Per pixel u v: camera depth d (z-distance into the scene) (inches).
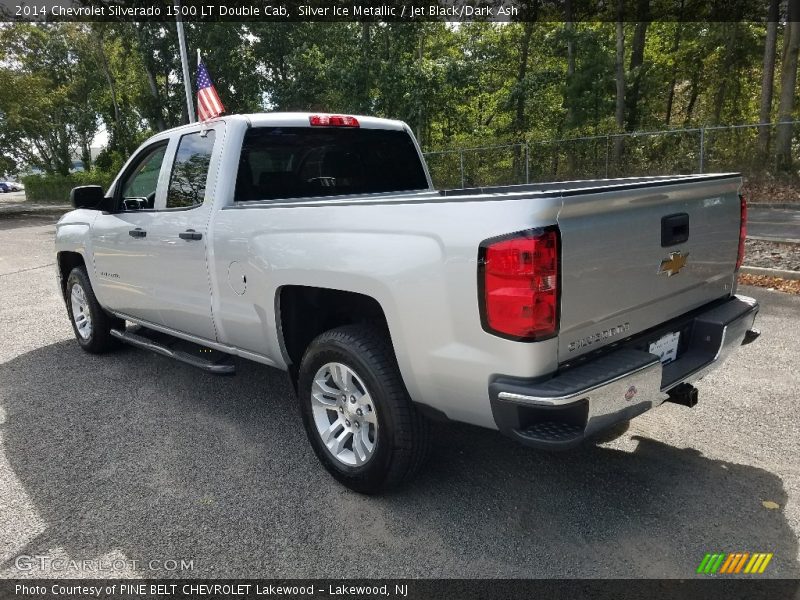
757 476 120.6
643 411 98.6
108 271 185.5
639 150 719.1
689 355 118.7
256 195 146.7
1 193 2263.8
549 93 1053.8
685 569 94.6
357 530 107.7
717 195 121.6
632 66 954.7
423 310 98.3
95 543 105.9
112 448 141.9
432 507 113.9
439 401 102.4
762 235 404.8
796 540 100.7
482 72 1011.9
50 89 1339.8
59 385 183.9
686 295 116.4
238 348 145.3
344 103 934.4
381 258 103.2
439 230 94.7
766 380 167.0
